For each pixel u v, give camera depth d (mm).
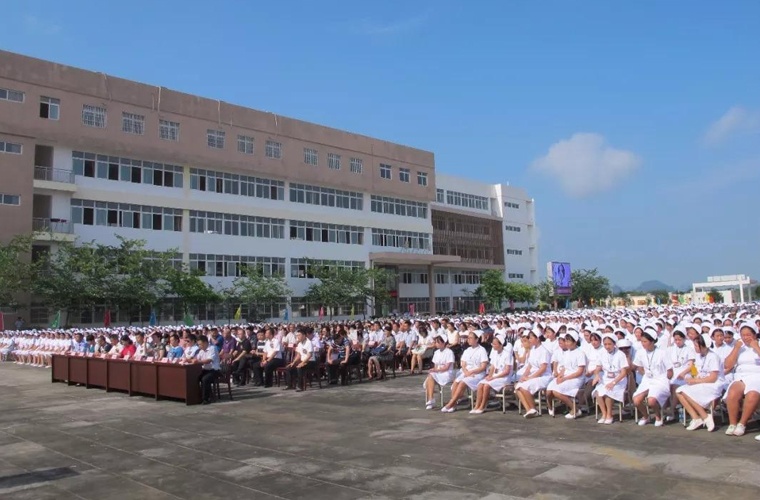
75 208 39094
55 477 7805
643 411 9719
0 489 7316
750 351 8859
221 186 47375
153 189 43188
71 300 35469
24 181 36312
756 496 5977
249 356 17250
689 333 9586
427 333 19516
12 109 36438
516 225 84625
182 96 45031
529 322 20766
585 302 86625
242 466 8023
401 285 63031
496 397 12477
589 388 10945
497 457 7945
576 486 6559
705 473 6793
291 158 51688
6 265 32750
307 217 52938
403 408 12383
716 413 9992
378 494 6613
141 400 14633
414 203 64562
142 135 42375
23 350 27734
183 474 7746
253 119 49375
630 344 10672
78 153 39656
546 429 9664
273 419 11578
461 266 70375
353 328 21125
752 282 103938
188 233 44625
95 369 17109
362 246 57750
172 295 41031
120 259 37938
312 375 17688
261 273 45812
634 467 7176
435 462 7840
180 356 15609
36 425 11547
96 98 40312
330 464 7961
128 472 7941
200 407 13375
